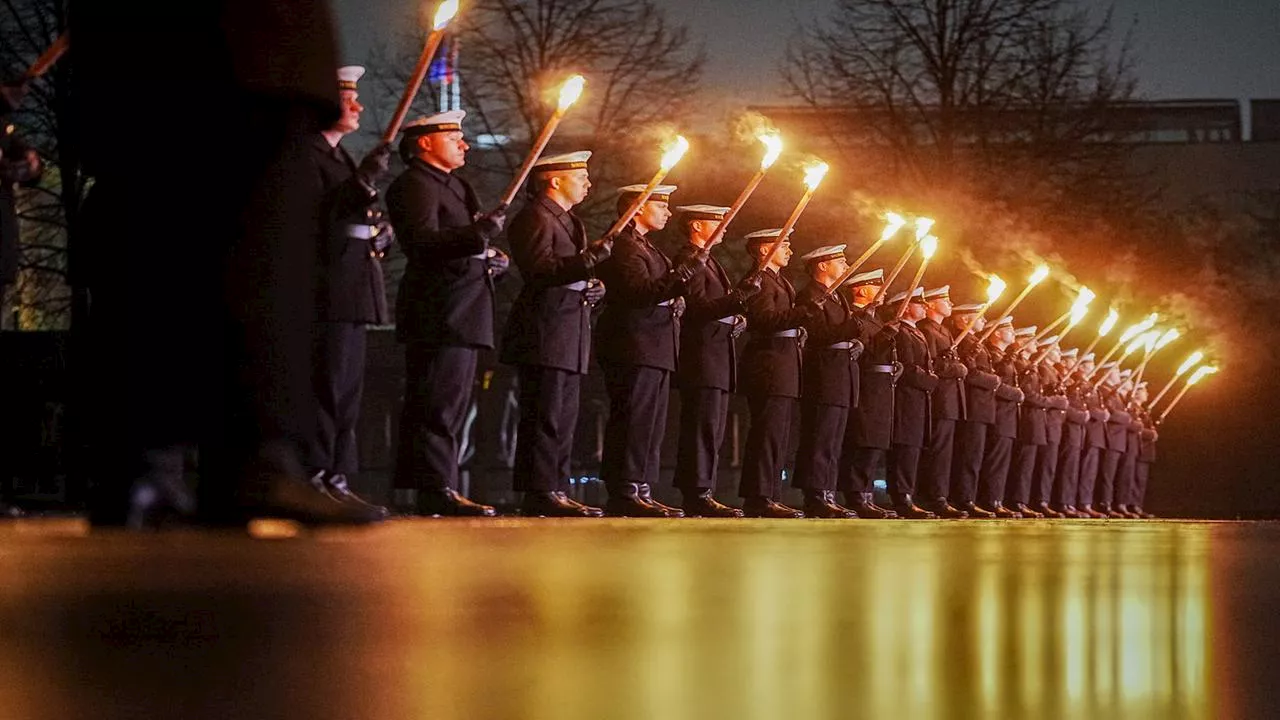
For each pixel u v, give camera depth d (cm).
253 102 404
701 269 1281
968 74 2633
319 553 302
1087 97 2711
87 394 430
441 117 979
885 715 98
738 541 439
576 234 1109
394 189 969
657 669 118
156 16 402
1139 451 2514
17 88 546
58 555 279
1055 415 2119
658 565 279
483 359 2678
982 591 218
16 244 930
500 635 143
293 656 124
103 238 418
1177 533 684
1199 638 155
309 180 419
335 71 409
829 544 428
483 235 944
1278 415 3044
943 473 1795
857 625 158
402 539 400
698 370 1273
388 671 116
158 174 412
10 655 122
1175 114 3812
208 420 424
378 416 3206
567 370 1081
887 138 2672
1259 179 3734
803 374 1485
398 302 980
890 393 1611
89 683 107
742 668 119
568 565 272
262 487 425
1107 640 151
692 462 1273
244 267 414
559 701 101
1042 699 108
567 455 1101
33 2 1917
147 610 164
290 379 423
